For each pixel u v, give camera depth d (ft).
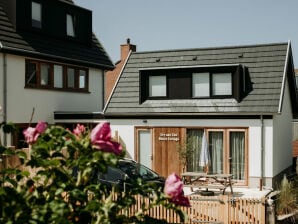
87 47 85.87
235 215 40.37
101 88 88.12
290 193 49.37
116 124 71.41
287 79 74.69
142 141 70.08
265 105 63.26
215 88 67.67
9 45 65.77
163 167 68.33
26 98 69.72
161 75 71.10
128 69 76.33
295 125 120.26
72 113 73.72
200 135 66.80
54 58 73.77
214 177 57.00
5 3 71.46
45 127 9.98
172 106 68.69
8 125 11.14
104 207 9.07
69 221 8.70
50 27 77.10
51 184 9.74
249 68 68.59
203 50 74.38
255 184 62.95
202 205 41.14
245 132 63.72
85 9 85.15
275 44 70.64
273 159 63.00
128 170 46.26
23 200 9.02
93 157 9.03
